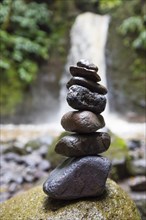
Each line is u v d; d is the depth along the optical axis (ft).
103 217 2.80
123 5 14.58
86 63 2.87
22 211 3.04
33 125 12.12
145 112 12.31
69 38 14.85
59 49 14.55
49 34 15.05
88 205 2.86
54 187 2.82
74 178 2.83
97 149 2.93
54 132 9.60
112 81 13.41
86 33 14.64
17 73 13.19
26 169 5.65
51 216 2.81
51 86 13.84
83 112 2.87
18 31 14.12
